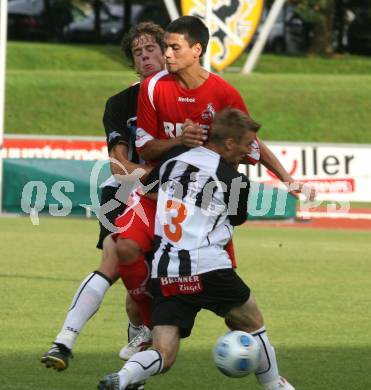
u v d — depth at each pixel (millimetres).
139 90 21922
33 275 39312
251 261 45812
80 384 21984
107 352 25625
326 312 32500
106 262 20547
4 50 63438
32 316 30547
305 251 50719
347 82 118062
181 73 20234
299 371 23844
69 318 20000
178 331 18953
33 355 25031
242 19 91562
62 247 49094
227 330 28984
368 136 106312
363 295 36344
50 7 154750
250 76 118938
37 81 113062
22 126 105438
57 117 107312
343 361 25094
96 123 106875
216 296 19109
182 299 18953
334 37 155375
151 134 20719
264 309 32844
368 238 59094
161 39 22625
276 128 106375
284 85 114812
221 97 20469
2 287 36219
